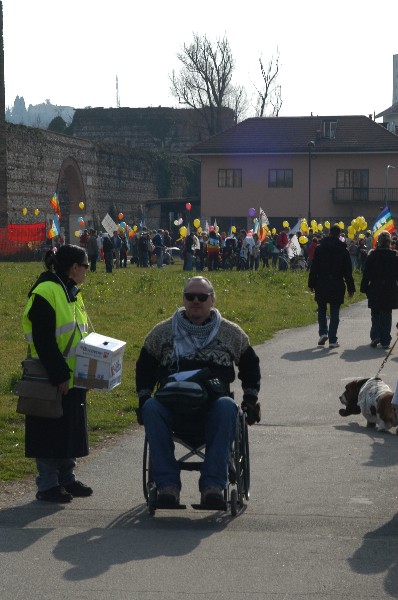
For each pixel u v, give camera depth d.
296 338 21.52
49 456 8.63
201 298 8.43
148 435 8.16
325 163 81.25
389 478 9.58
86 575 6.70
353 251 51.09
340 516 8.23
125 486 9.28
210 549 7.29
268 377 16.08
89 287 34.88
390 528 7.87
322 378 15.98
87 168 80.38
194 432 8.38
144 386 8.56
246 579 6.62
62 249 8.77
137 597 6.29
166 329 8.54
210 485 7.88
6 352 18.48
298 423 12.48
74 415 8.73
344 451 10.83
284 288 36.00
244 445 8.63
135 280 40.00
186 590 6.41
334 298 19.67
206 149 81.88
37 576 6.68
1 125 66.88
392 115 117.44
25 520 8.12
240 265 54.34
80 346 8.62
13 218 68.50
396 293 19.50
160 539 7.55
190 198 85.50
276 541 7.50
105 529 7.84
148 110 114.25
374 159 80.75
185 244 52.41
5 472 9.75
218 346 8.50
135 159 89.81
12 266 52.50
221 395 8.31
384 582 6.57
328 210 81.69
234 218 82.56
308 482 9.42
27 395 8.48
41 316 8.48
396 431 11.78
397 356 18.55
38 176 72.00
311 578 6.64
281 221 81.94
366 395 12.13
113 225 56.41
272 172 81.88
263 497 8.88
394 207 81.00
